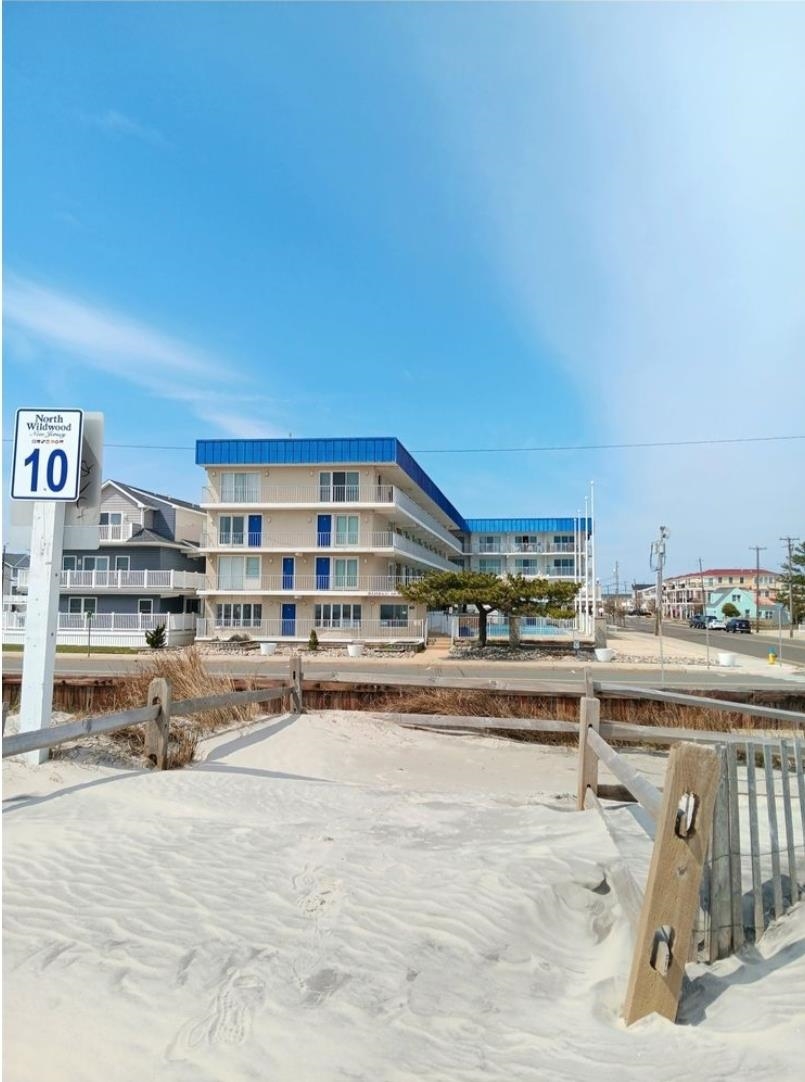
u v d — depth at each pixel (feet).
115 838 16.79
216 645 126.62
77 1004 9.65
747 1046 8.43
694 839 9.95
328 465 134.82
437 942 11.71
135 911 12.64
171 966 10.70
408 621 132.98
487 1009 9.86
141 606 138.41
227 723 35.53
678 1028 9.13
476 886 13.91
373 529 135.54
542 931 12.48
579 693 38.83
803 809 13.33
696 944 11.15
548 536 225.35
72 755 25.09
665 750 36.50
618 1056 8.53
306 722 37.22
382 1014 9.56
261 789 23.52
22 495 25.20
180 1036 8.96
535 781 29.48
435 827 18.80
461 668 102.58
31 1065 8.39
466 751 34.91
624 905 12.42
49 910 12.64
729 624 253.65
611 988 10.46
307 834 17.52
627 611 531.91
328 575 134.10
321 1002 9.80
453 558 227.81
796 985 9.78
